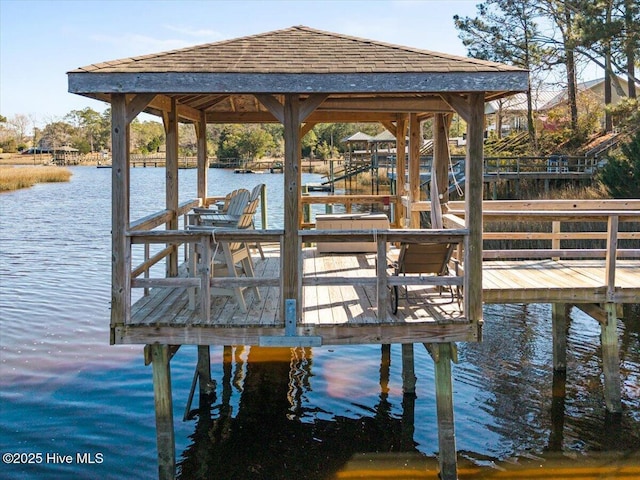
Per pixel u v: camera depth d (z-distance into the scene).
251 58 6.20
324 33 7.35
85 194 42.03
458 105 5.98
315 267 8.83
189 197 31.95
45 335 11.09
